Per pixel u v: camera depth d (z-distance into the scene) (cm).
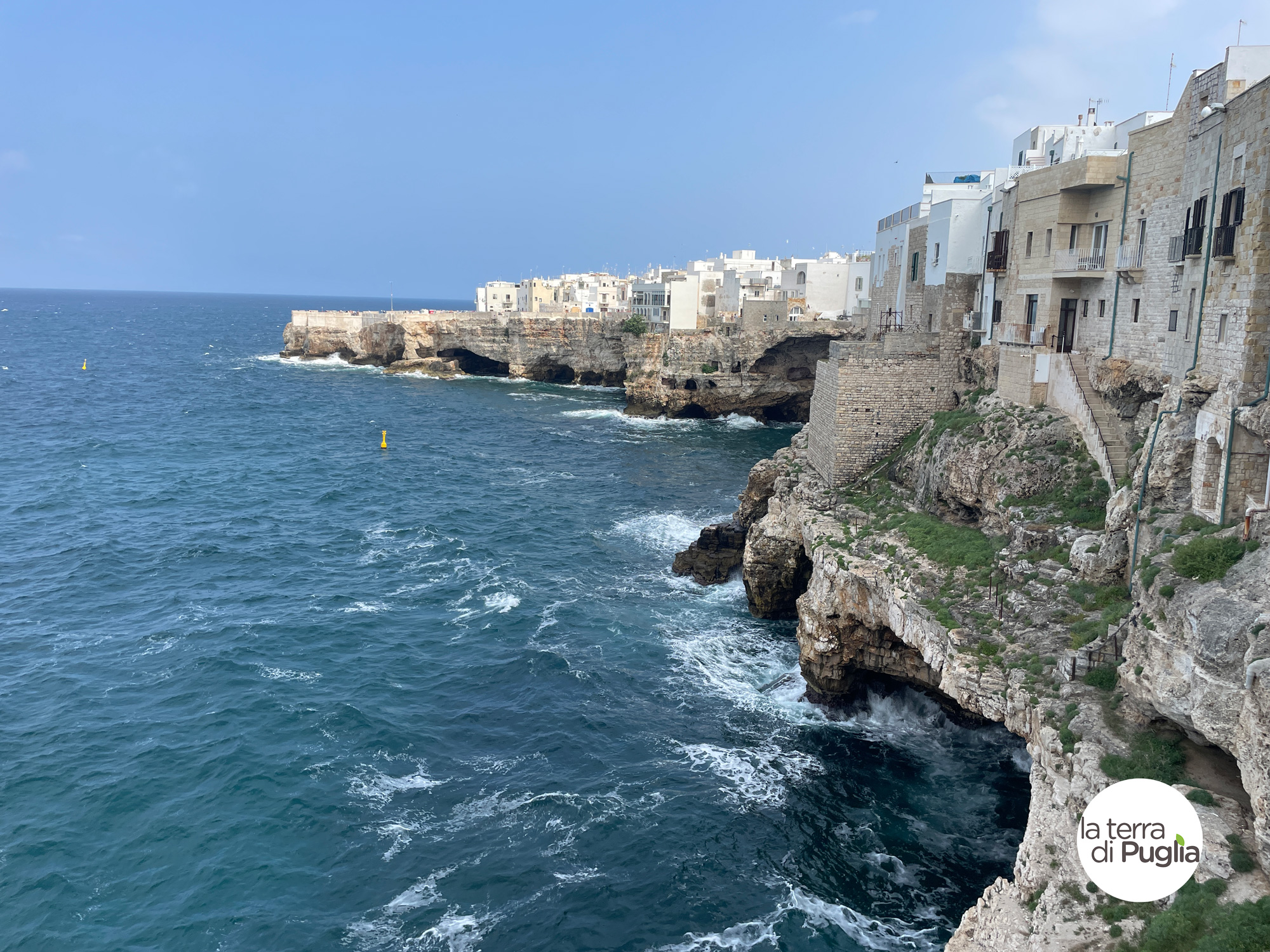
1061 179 3981
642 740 3578
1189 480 2705
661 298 12850
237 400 12431
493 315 15338
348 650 4291
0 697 3750
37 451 8544
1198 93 3111
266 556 5641
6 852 2819
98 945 2480
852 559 3728
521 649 4338
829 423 5034
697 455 9081
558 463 8681
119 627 4488
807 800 3197
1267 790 1716
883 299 6869
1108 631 2608
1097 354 3834
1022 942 1950
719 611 4894
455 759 3419
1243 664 1919
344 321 17775
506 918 2616
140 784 3178
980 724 3631
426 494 7350
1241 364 2453
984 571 3312
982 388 4612
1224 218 2648
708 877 2797
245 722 3603
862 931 2586
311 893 2697
